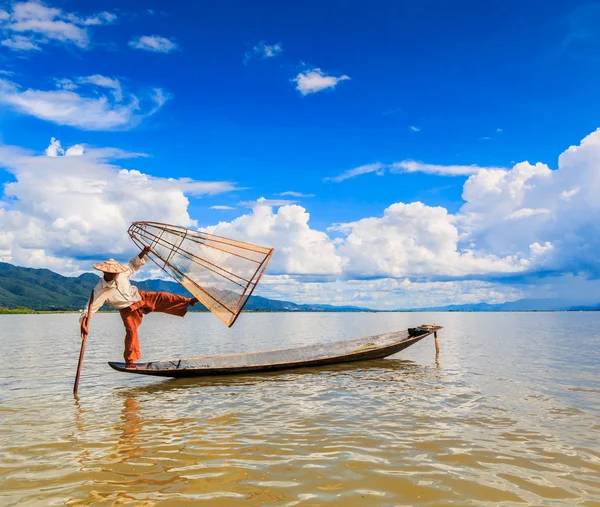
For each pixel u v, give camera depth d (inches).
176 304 511.2
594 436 319.9
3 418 380.2
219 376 582.6
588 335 1357.0
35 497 225.6
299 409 405.7
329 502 217.6
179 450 294.5
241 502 218.1
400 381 538.0
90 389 507.2
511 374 582.2
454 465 265.3
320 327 2188.7
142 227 498.9
